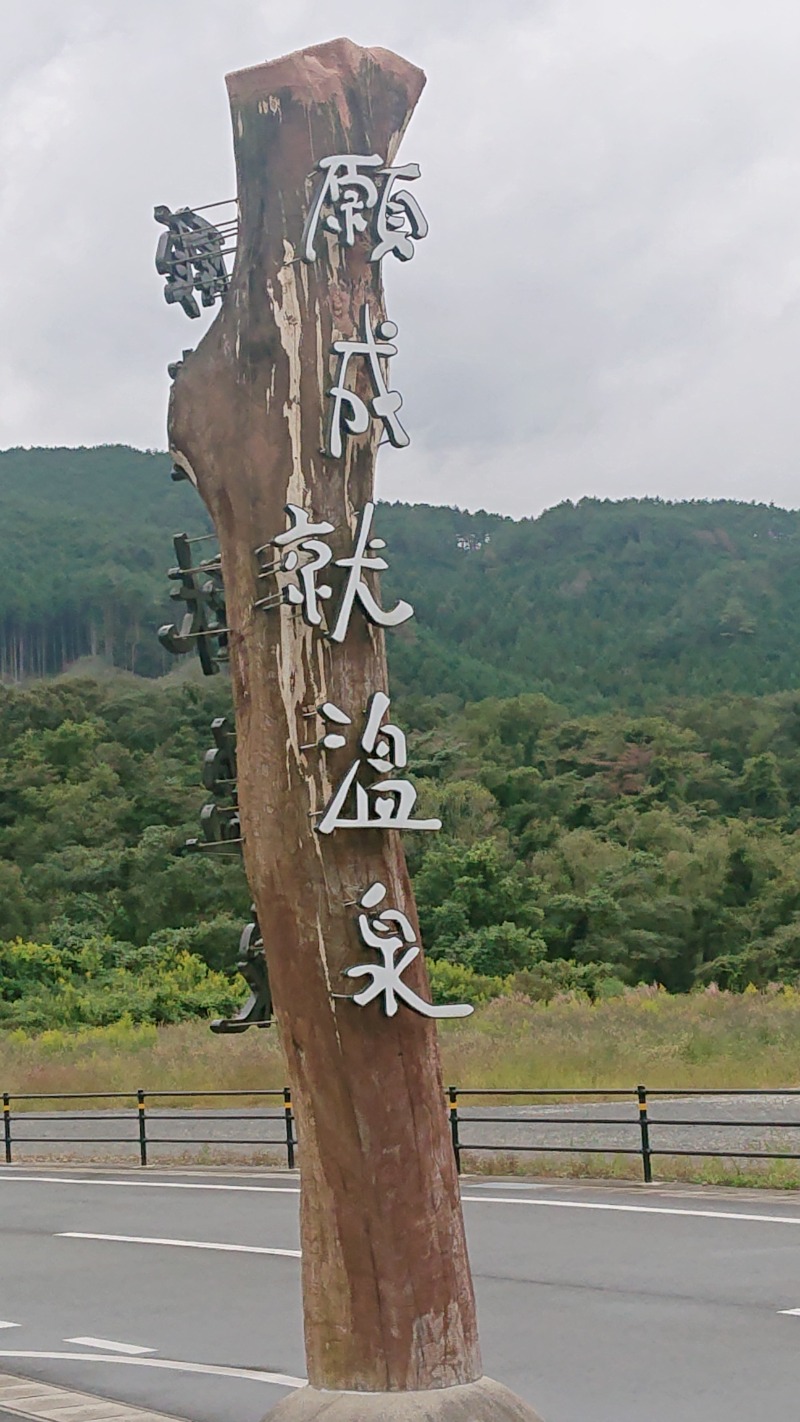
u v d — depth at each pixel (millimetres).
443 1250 5309
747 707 94562
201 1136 22641
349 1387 5195
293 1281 11836
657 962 57469
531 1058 28250
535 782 75500
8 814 72750
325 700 5375
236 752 5555
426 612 146000
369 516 5500
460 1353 5273
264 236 5609
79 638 143375
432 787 70750
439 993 45156
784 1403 7723
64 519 172375
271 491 5480
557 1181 16203
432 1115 5371
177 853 61594
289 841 5340
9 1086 29609
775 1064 27109
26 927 58188
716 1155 15469
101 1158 20906
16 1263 13047
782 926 57781
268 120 5637
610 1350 8969
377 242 5648
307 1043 5316
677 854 62625
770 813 78500
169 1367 9094
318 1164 5309
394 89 5805
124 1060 31453
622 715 92188
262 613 5438
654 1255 11883
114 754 78250
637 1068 27125
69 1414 7926
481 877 54531
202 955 53812
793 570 156625
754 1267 11289
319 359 5539
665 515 182250
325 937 5297
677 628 140500
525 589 164250
